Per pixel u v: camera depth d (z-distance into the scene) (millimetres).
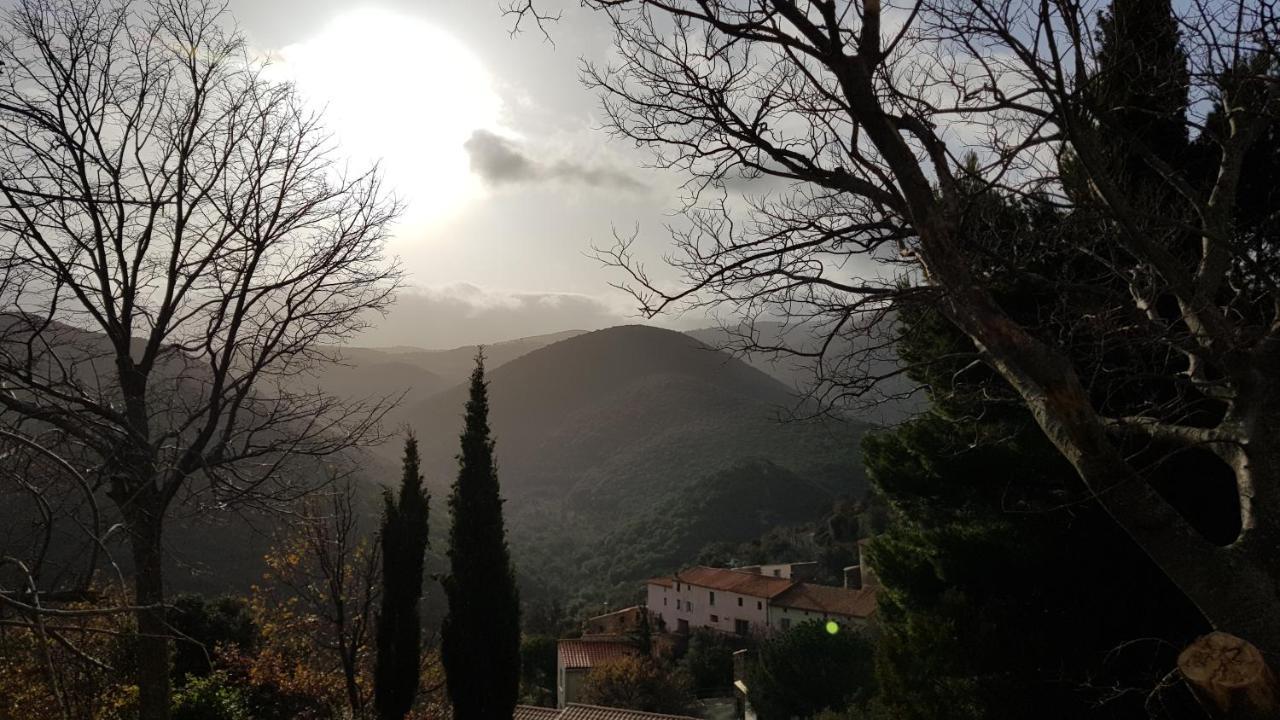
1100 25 4758
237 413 7547
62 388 6605
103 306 7086
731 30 3785
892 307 4242
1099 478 3432
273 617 16922
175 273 7488
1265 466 3404
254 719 16312
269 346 7551
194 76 7906
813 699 29656
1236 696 2922
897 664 10844
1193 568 3336
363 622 15070
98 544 3184
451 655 14227
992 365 4031
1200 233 3812
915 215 3605
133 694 9117
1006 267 4254
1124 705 8047
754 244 4562
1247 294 5277
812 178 4215
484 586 14336
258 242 7664
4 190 5898
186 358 7668
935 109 4090
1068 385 3346
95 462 5828
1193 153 7461
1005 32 3547
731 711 37188
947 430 9422
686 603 58719
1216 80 4004
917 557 11227
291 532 13266
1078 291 4965
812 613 47000
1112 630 8531
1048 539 8844
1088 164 3682
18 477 3406
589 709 25234
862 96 3576
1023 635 8898
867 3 3596
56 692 2656
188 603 18641
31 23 6969
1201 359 4109
